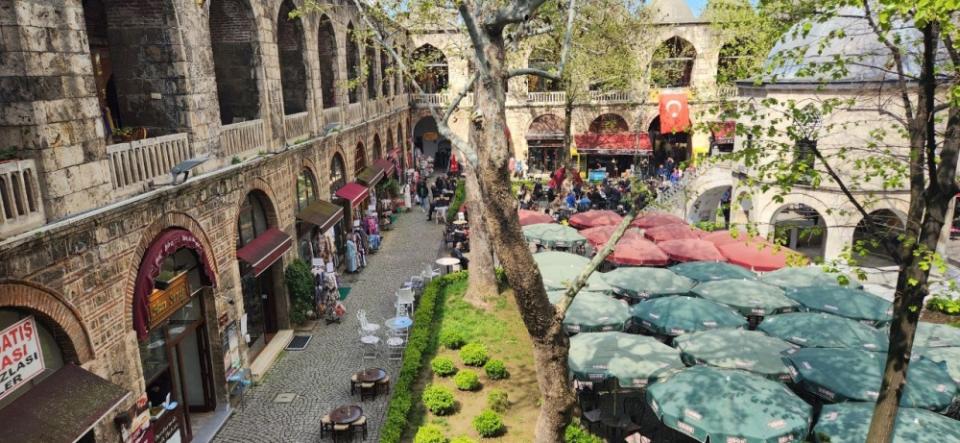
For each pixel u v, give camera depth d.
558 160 48.03
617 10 32.97
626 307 17.72
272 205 18.61
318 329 20.23
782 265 21.52
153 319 12.13
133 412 11.31
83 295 10.00
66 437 8.79
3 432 8.39
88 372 9.96
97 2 14.88
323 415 15.04
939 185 8.78
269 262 17.28
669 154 47.38
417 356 16.88
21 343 9.01
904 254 9.12
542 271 20.67
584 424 14.38
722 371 12.84
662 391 12.56
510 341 18.80
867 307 17.34
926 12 7.15
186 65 13.60
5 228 8.43
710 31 42.88
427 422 14.22
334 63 26.25
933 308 20.00
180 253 13.63
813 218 29.28
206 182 14.16
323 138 23.12
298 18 21.17
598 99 42.66
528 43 33.91
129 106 13.86
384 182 35.25
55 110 9.48
